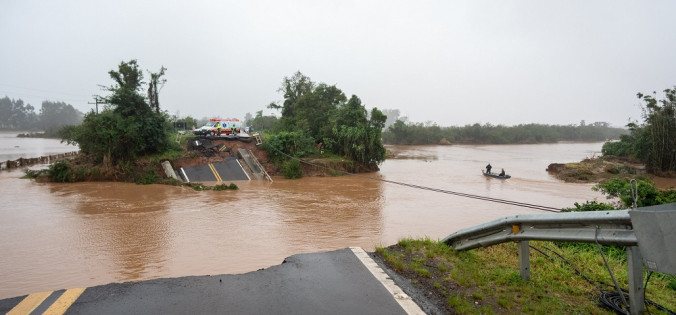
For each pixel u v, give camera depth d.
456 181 37.22
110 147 32.66
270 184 33.25
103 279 11.03
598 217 4.16
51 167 31.97
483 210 22.48
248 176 35.97
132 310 4.07
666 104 43.94
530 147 110.38
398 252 6.58
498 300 4.62
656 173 43.47
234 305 4.26
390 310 4.23
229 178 35.00
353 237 16.02
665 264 3.35
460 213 21.58
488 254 6.98
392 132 117.38
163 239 15.45
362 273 5.37
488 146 113.81
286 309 4.18
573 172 42.00
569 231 4.68
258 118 83.94
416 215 20.88
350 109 46.72
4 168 41.91
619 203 15.84
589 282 5.59
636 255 4.11
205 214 20.48
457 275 5.41
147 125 35.00
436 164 56.56
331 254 6.27
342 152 46.25
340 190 30.12
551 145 125.06
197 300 4.38
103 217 19.38
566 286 5.32
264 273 5.35
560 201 26.59
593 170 44.78
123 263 12.47
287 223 18.55
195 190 29.02
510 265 6.25
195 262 12.56
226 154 39.78
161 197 25.69
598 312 4.43
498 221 5.73
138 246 14.45
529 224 5.22
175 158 36.09
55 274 11.46
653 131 43.44
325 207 22.97
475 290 4.98
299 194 27.95
